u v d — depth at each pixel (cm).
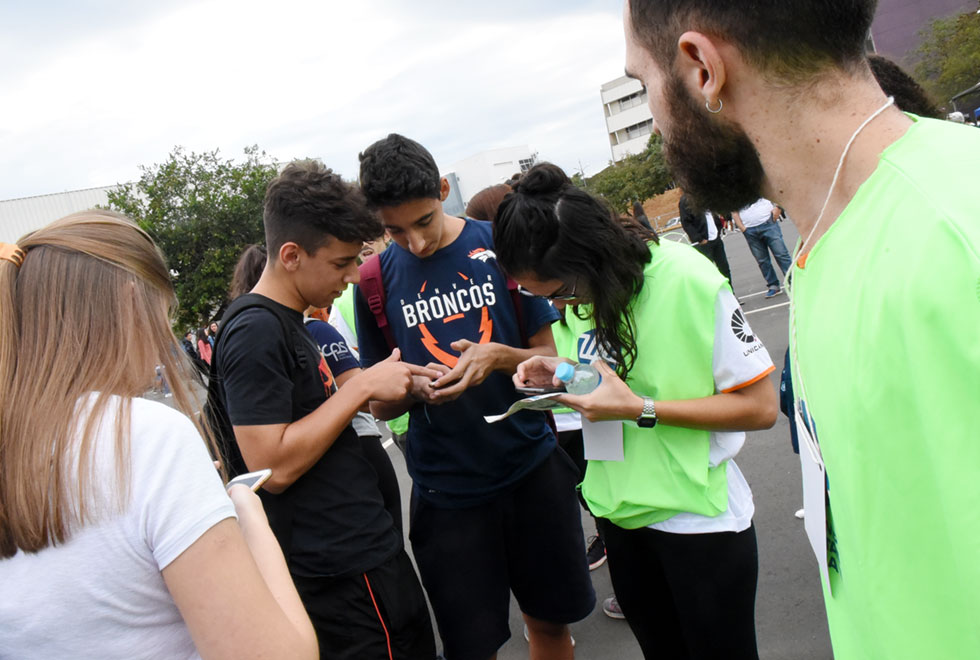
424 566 218
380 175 192
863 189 68
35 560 85
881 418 64
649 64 85
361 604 179
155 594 89
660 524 172
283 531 174
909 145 66
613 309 160
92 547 84
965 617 62
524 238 159
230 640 86
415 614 189
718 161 83
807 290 79
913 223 60
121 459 85
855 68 71
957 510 56
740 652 174
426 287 217
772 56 71
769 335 630
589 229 155
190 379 111
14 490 83
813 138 73
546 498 218
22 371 90
